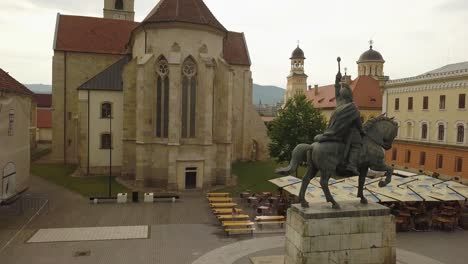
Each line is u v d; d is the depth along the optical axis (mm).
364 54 108000
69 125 59969
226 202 34594
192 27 41844
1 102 32281
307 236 15883
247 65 66688
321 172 16422
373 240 16578
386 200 26484
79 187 41750
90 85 49125
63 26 61531
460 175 52281
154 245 23844
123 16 74938
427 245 24406
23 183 38625
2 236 25203
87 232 26422
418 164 60219
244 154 66938
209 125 42156
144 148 42406
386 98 68062
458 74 52344
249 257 21484
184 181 41531
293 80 125375
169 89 40906
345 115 16109
